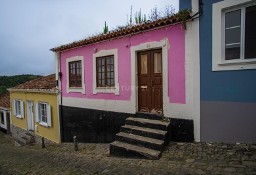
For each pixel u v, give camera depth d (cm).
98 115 963
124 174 513
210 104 601
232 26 568
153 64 766
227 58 580
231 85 563
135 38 796
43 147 1137
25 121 1560
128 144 683
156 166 532
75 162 699
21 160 853
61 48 1130
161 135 641
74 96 1099
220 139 588
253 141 536
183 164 519
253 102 532
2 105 2100
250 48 542
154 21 708
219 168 471
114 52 874
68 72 1134
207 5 596
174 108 688
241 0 536
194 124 637
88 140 1027
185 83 657
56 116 1207
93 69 979
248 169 450
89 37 988
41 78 1745
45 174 616
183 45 659
